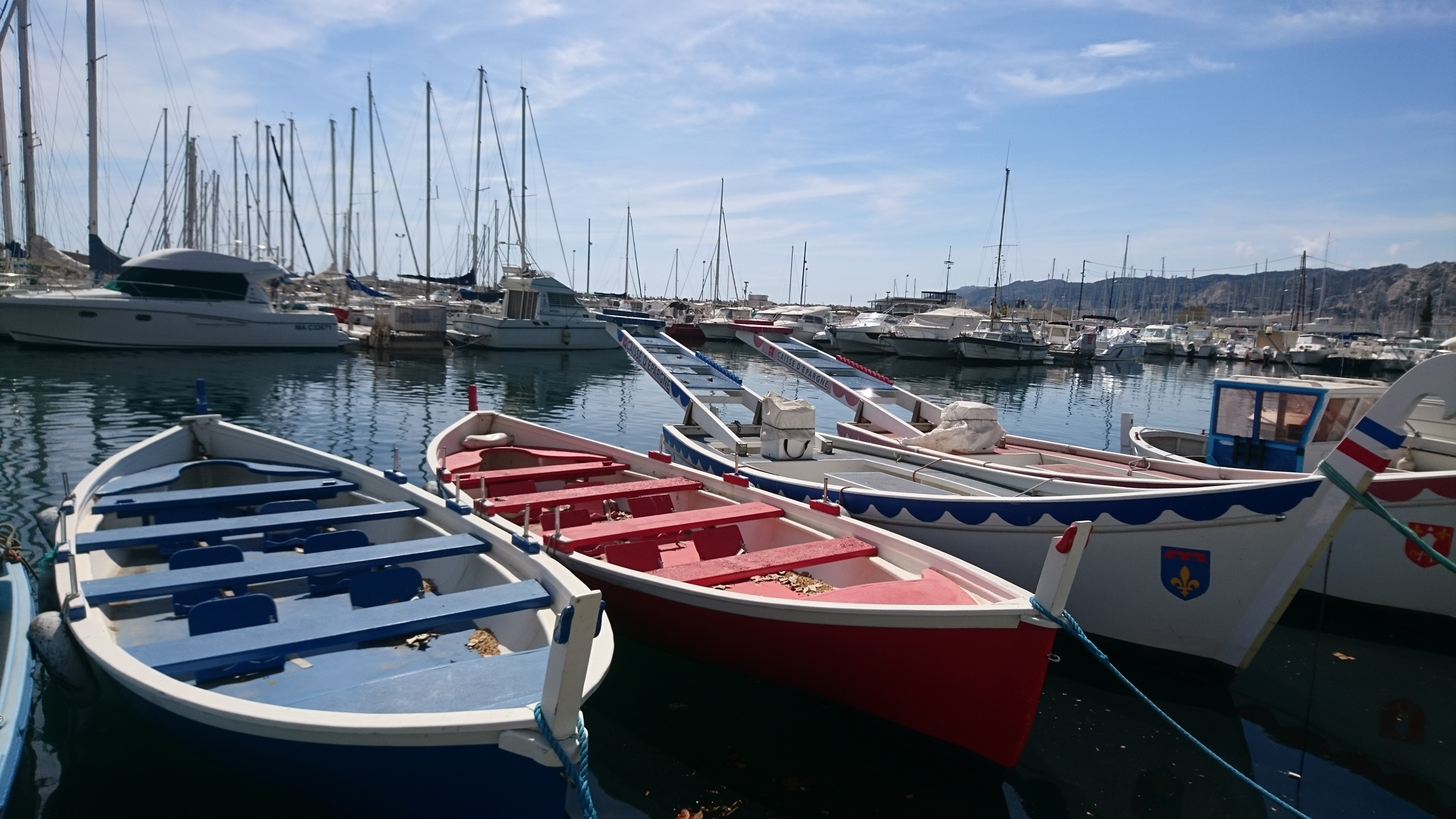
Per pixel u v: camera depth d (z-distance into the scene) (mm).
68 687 5633
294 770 4457
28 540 10594
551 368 36250
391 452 17188
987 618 5652
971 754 6074
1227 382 12289
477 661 4984
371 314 44688
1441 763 6648
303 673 5316
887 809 5859
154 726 5152
